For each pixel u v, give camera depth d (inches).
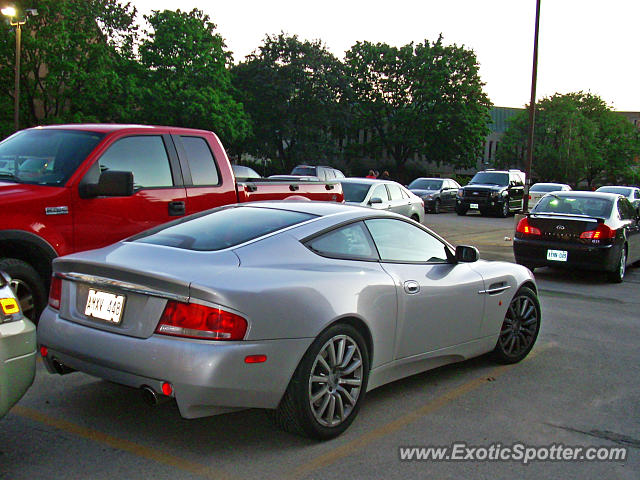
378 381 172.7
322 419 151.7
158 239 162.7
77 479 129.3
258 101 2230.6
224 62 1846.7
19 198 211.9
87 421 160.2
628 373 225.1
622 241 441.1
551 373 221.1
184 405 132.0
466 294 199.3
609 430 170.4
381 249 179.3
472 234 800.9
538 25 706.2
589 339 273.4
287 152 2353.6
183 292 134.0
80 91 1497.3
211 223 170.7
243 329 135.1
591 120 3221.0
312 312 146.5
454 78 2345.0
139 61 1752.0
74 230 225.5
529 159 724.0
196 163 272.8
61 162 233.3
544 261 444.1
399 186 628.7
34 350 132.3
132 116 1642.5
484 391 198.2
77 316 150.5
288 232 161.6
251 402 138.3
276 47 2242.9
